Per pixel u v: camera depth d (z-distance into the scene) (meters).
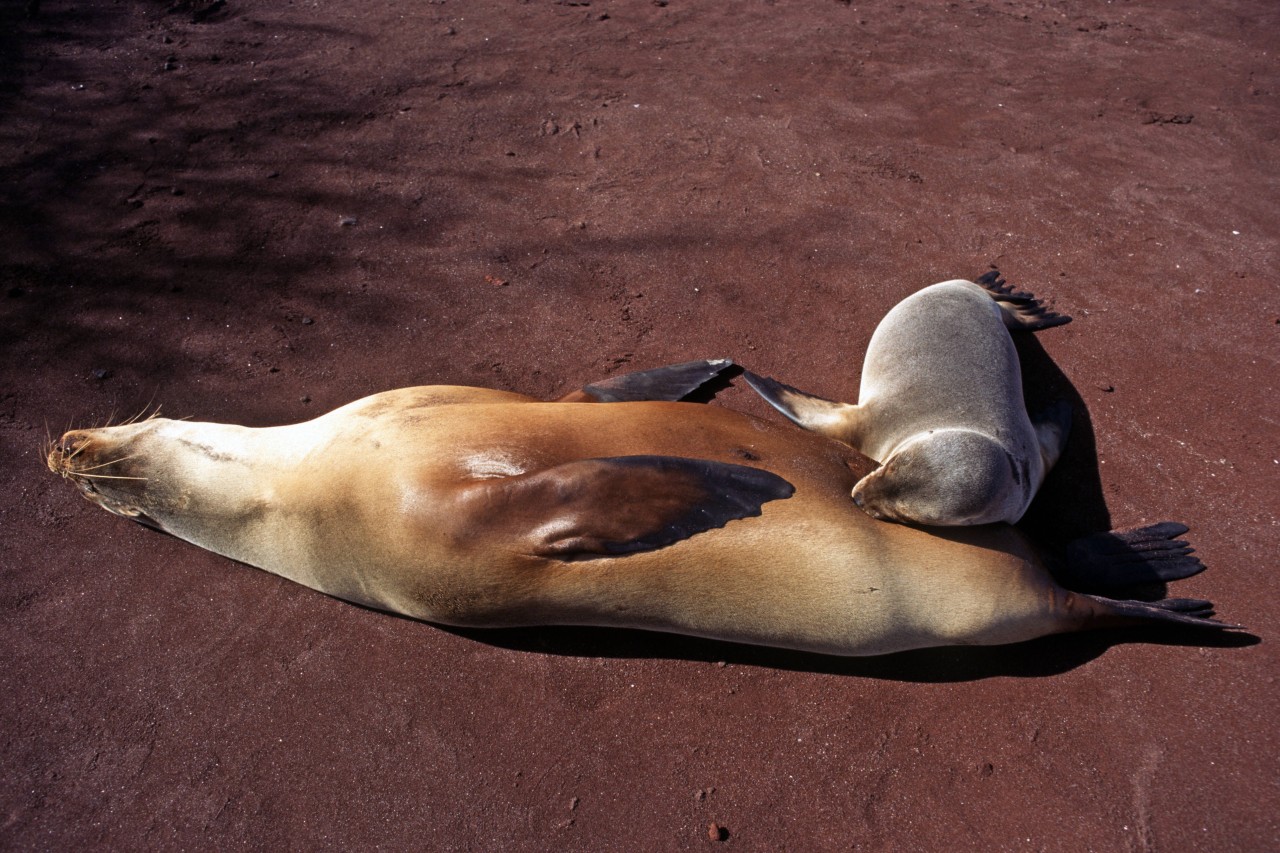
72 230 5.29
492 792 3.07
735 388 4.35
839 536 3.14
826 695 3.27
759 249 5.11
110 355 4.61
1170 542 3.60
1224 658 3.25
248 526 3.66
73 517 4.02
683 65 6.73
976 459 3.01
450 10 7.49
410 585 3.33
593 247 5.17
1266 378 4.28
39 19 7.18
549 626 3.53
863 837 2.88
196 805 3.10
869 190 5.51
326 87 6.49
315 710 3.34
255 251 5.19
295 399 4.41
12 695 3.41
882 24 7.32
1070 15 7.53
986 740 3.09
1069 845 2.81
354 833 3.00
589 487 3.06
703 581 3.12
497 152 5.88
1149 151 5.80
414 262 5.12
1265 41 7.05
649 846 2.91
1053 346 4.50
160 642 3.57
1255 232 5.13
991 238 5.14
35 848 3.01
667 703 3.29
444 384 4.45
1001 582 3.20
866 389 3.86
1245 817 2.82
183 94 6.41
